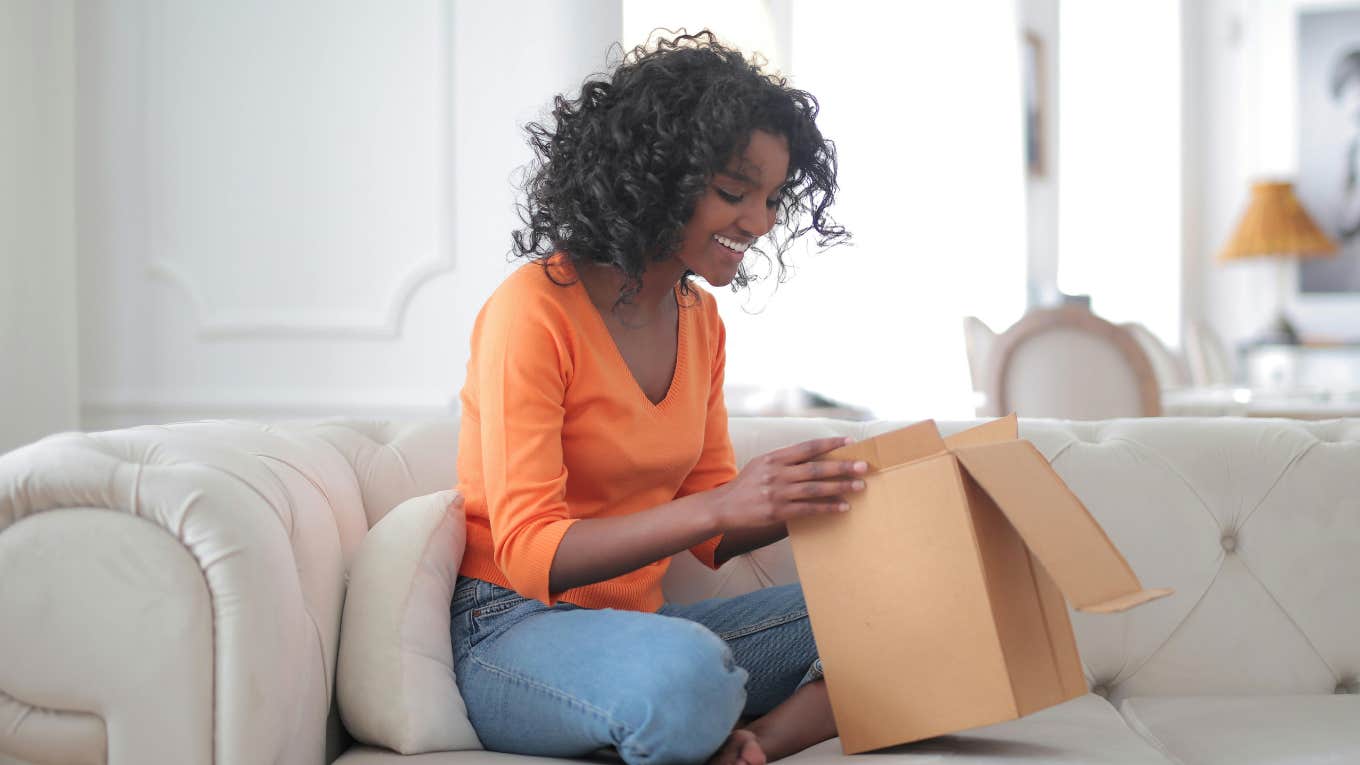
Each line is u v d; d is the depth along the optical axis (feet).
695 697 3.52
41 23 10.11
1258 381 21.70
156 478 3.34
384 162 10.41
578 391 4.17
